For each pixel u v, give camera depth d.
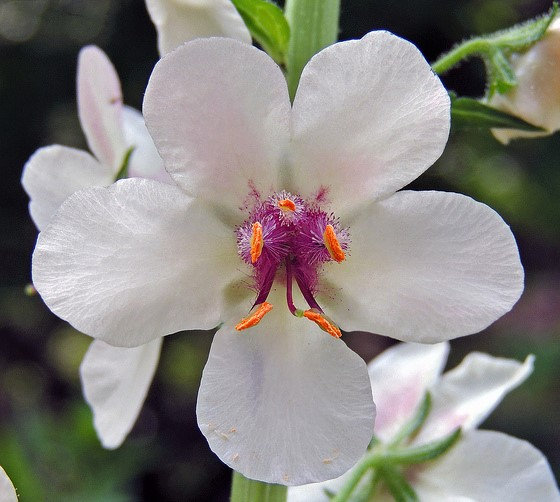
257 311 0.06
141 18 0.29
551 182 0.30
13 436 0.16
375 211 0.06
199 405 0.06
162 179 0.08
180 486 0.28
